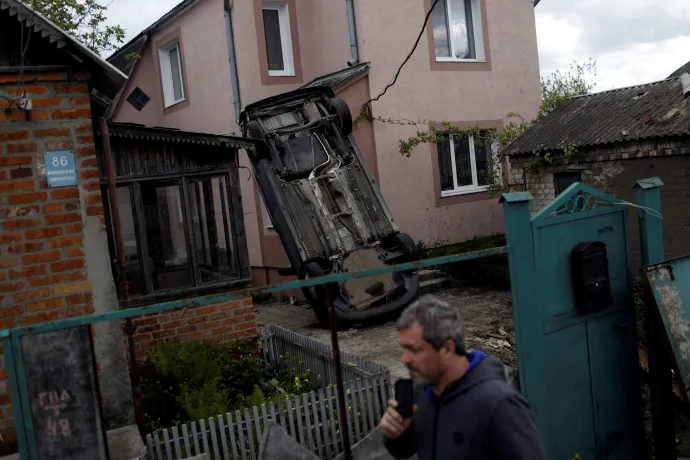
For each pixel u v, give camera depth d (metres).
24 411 2.85
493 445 2.16
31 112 4.46
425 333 2.23
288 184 9.03
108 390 4.72
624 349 4.77
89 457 3.05
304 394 5.14
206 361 6.20
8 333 2.72
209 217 7.28
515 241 4.07
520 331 4.10
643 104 9.49
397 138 11.55
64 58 4.54
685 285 4.67
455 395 2.26
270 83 12.16
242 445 4.91
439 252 11.48
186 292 7.07
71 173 4.58
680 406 5.27
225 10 11.87
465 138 12.57
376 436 4.62
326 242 8.91
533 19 13.36
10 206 4.44
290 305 11.55
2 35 4.40
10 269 4.45
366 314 8.59
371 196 9.43
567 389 4.38
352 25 11.26
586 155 9.34
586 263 4.37
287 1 12.48
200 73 13.20
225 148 7.36
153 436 4.67
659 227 4.76
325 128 9.66
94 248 4.65
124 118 14.48
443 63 12.12
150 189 6.97
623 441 4.73
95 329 4.68
